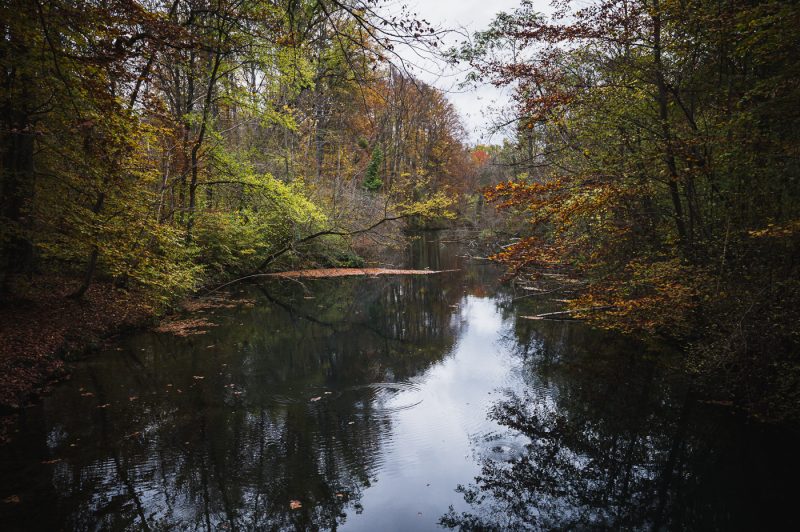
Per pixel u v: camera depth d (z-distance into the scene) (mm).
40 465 5621
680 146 7750
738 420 7047
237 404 7586
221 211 16688
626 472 5812
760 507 5086
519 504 5105
